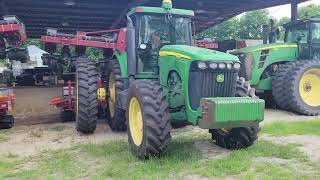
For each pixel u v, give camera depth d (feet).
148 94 18.75
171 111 20.71
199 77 18.89
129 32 24.06
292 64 34.32
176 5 57.67
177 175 16.63
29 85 69.41
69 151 21.67
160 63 22.11
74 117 31.27
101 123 30.27
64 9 57.62
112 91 27.71
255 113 18.04
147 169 17.34
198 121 18.62
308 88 34.14
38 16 62.18
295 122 28.58
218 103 17.47
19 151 22.07
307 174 16.46
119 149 21.22
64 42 30.86
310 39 36.47
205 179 16.21
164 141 18.34
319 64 34.04
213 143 22.61
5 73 70.59
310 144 21.80
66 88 30.96
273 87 35.04
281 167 17.58
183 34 25.17
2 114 28.32
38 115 34.94
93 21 67.00
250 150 20.30
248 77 35.37
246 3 57.62
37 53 79.97
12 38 35.22
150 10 24.57
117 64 26.48
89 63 27.30
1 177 17.35
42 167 18.66
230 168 17.34
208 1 56.03
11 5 54.39
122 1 54.75
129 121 20.56
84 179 16.78
